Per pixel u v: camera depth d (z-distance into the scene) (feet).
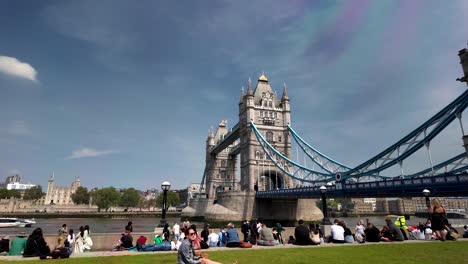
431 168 126.72
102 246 71.46
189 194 645.92
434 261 44.83
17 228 229.04
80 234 63.16
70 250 52.95
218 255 50.55
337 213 547.49
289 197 218.18
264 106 317.01
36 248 50.80
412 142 132.98
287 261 45.29
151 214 472.85
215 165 435.53
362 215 561.84
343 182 168.45
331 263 43.78
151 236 73.92
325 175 205.98
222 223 256.32
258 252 53.98
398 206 571.69
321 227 90.74
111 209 553.64
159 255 52.26
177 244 61.62
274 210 269.64
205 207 357.00
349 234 71.15
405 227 80.48
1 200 491.31
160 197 618.44
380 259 46.70
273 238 68.18
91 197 554.05
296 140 276.41
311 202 281.95
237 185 425.28
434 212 70.69
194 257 35.53
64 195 604.49
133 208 600.39
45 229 222.28
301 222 68.90
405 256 49.14
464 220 128.77
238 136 344.28
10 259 47.93
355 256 49.42
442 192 110.01
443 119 116.98
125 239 64.69
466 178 100.12
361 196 151.64
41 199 589.73
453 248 56.44
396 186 128.36
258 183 290.56
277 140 309.42
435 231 69.56
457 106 111.55
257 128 306.14
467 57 105.70
